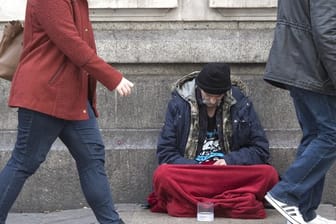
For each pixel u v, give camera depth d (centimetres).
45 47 424
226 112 553
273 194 462
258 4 579
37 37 425
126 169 580
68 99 424
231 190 531
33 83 420
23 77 422
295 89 461
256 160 546
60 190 580
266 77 462
